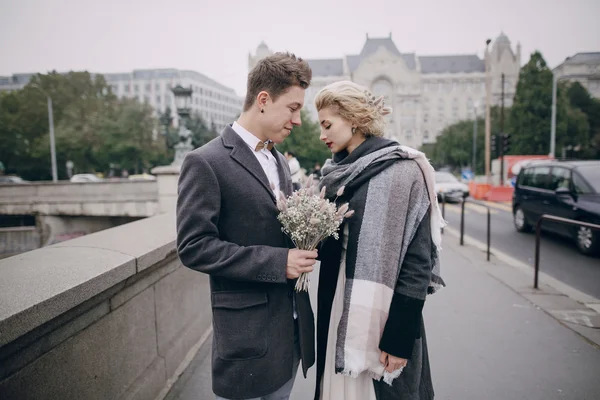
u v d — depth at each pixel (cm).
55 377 142
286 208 132
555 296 420
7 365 120
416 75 8819
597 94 5250
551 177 777
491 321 354
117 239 246
